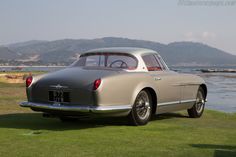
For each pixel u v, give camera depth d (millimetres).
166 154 6113
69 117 9508
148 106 9391
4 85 43500
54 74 9031
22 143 6812
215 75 130375
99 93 8250
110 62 9469
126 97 8766
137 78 9062
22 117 10812
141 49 9977
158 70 10023
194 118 11406
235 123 10445
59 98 8609
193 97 11188
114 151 6254
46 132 8031
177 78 10391
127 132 8117
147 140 7227
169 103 10102
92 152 6168
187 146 6754
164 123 9875
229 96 37656
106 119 10250
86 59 9758
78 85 8414
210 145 6891
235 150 6508
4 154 6004
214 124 10133
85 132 8078
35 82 9016
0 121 9898
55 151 6215
